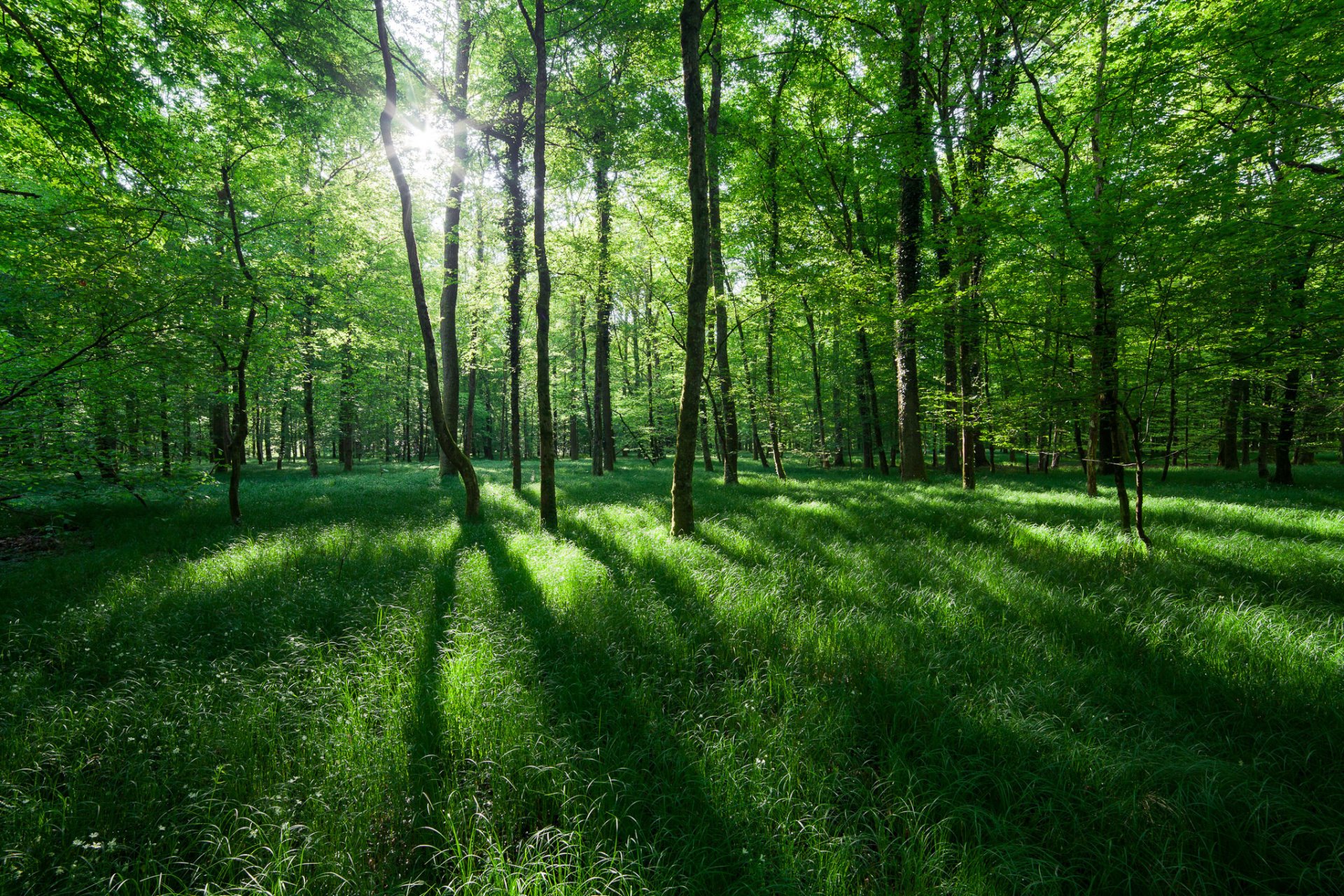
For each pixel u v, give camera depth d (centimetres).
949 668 384
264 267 1012
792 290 1323
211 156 1014
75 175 808
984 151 975
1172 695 353
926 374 2080
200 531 907
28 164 825
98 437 902
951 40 1196
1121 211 612
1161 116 755
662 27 1112
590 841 240
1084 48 973
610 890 214
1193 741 308
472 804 260
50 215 720
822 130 1691
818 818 252
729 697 350
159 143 848
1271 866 225
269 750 301
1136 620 470
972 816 251
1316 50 725
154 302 793
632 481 1714
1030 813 258
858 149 1508
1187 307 615
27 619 507
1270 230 574
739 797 262
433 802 263
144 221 820
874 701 343
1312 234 573
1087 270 698
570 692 359
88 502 1170
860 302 1164
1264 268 600
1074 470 2242
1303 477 1616
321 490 1501
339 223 1217
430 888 220
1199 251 591
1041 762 280
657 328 1852
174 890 219
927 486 1429
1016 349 805
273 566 637
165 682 374
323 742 300
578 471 2319
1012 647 416
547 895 205
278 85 1025
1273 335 615
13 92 659
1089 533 767
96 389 845
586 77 1183
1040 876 217
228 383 1016
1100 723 319
